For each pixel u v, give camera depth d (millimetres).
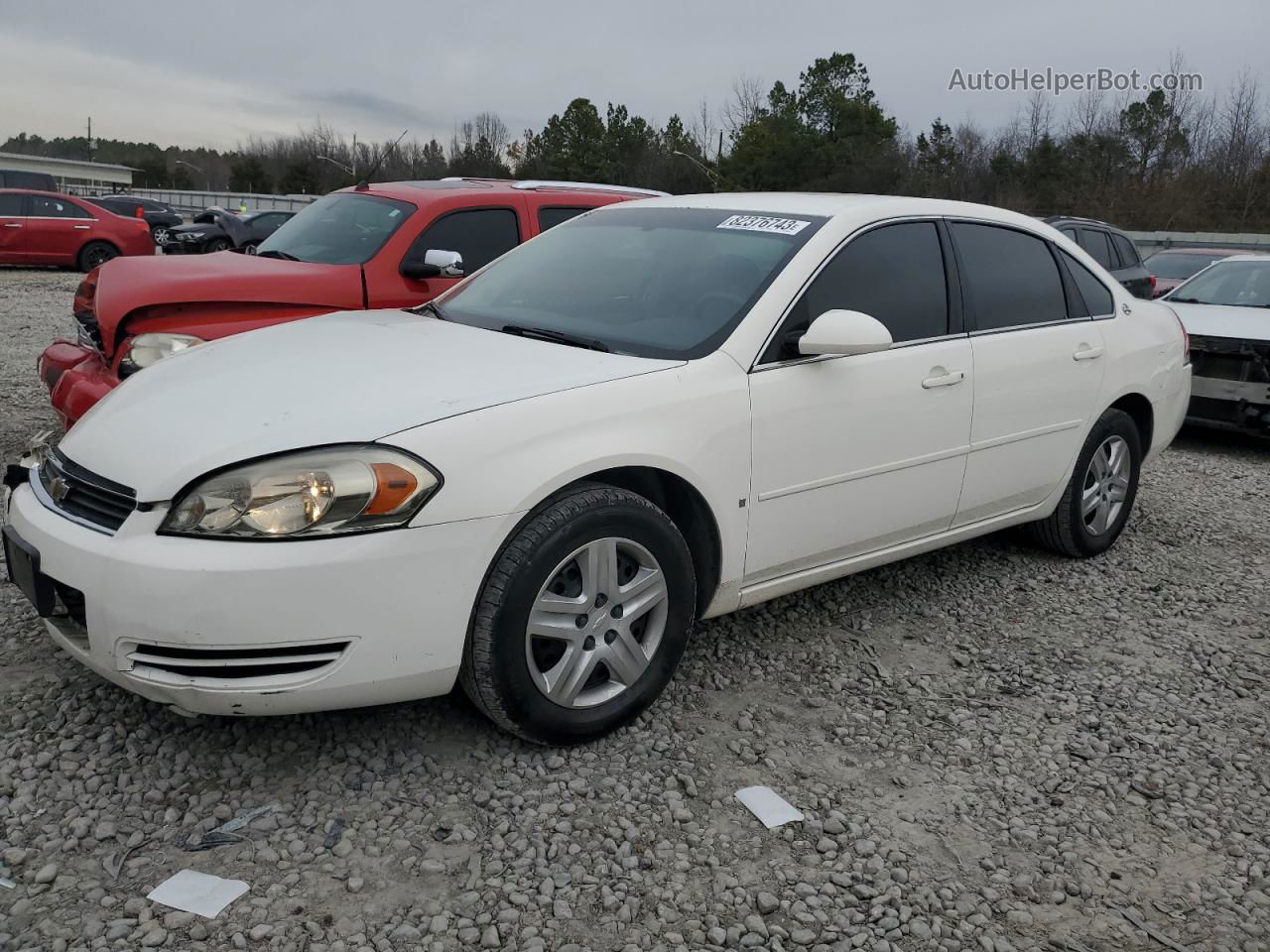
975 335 4070
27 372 8492
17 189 18328
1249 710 3590
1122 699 3617
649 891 2473
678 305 3529
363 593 2549
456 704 3246
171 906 2316
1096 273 4883
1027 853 2721
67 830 2562
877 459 3688
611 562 2957
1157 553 5238
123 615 2516
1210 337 7637
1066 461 4602
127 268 5148
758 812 2797
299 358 3238
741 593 3455
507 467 2725
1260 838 2842
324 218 6273
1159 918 2500
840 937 2365
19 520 2883
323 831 2621
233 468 2562
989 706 3510
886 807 2881
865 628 4094
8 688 3201
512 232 6148
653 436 3016
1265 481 7074
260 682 2562
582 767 2967
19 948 2164
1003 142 45688
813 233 3662
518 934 2303
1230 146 37219
